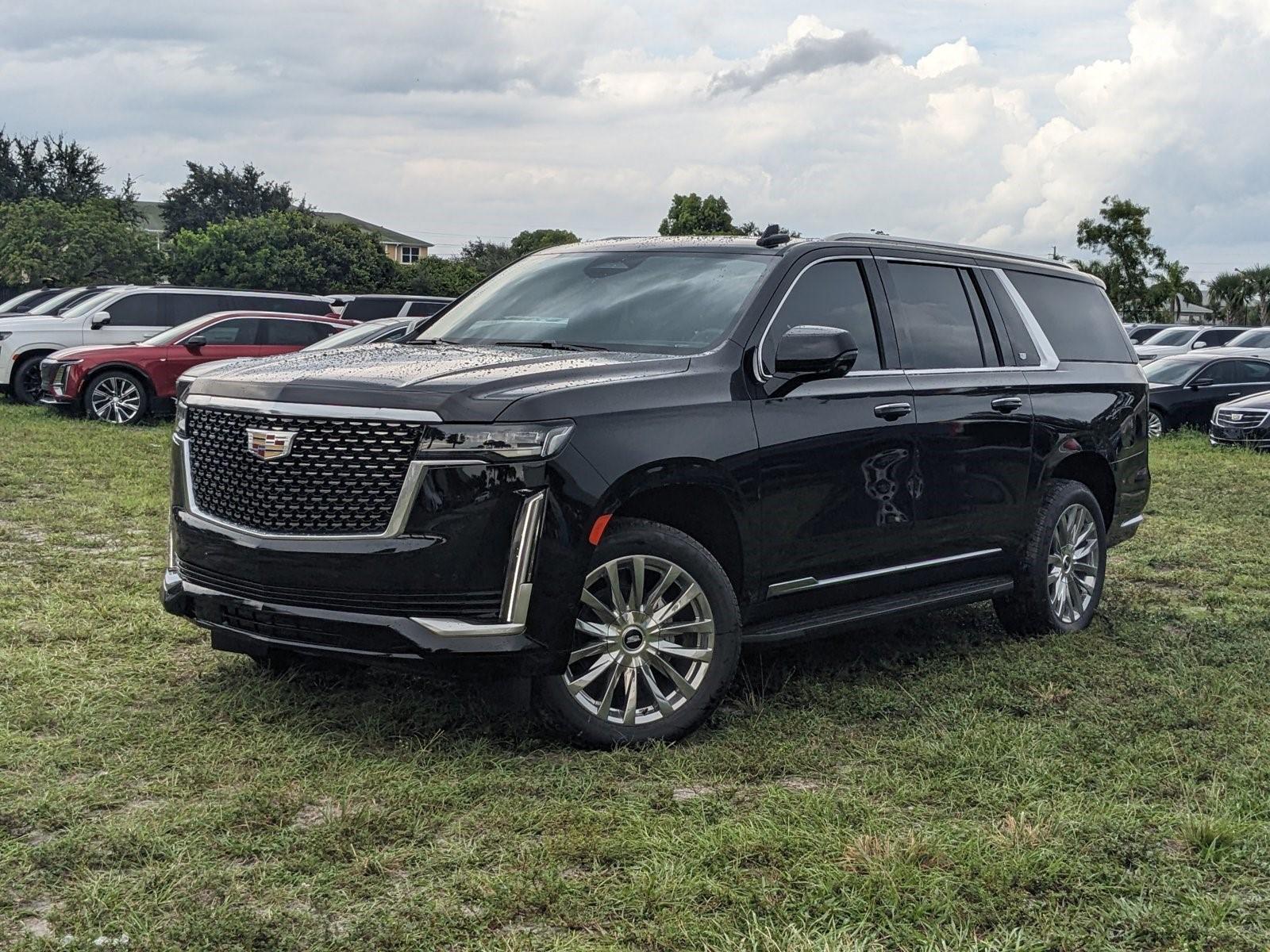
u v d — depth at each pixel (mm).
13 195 74562
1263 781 4332
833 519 5219
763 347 5094
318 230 68312
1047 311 6750
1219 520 11180
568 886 3330
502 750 4465
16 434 15617
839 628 5305
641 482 4484
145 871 3389
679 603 4633
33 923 3117
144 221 76375
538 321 5484
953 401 5809
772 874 3451
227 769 4188
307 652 4418
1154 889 3432
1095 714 5105
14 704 4801
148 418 18297
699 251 5648
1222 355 22500
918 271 5996
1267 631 6777
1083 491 6621
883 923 3189
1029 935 3166
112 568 7547
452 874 3441
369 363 4773
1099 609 7258
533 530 4242
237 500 4582
